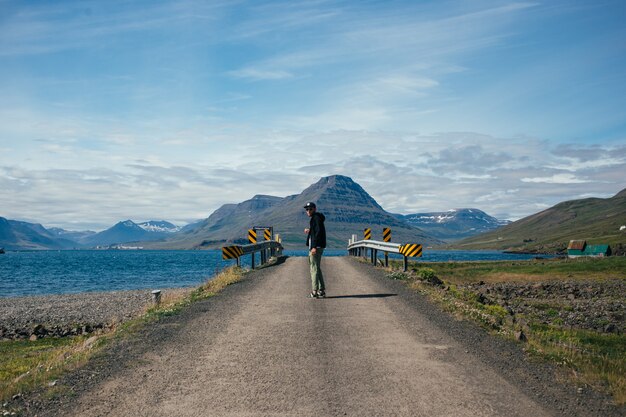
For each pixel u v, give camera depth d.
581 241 100.88
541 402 5.72
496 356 7.73
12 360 11.85
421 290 15.09
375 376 6.61
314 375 6.67
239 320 10.65
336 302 12.83
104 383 6.45
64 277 55.38
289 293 14.73
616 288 30.25
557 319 18.33
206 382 6.44
